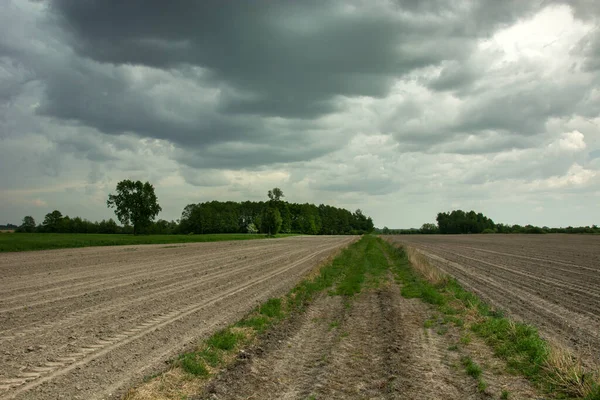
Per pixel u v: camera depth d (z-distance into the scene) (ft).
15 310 44.14
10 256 106.32
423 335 37.04
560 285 68.28
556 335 37.04
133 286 62.08
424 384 25.54
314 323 43.16
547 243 242.17
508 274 84.33
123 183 312.71
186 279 71.46
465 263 110.52
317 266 94.89
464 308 47.65
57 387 23.89
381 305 51.62
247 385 25.54
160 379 24.81
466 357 30.27
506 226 579.89
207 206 473.26
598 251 163.22
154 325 38.86
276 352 32.58
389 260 120.57
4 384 24.18
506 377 26.61
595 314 45.96
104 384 24.48
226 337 34.06
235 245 193.26
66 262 94.48
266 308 46.55
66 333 35.42
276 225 375.04
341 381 26.27
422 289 61.16
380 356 31.19
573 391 23.62
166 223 490.90
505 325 37.04
